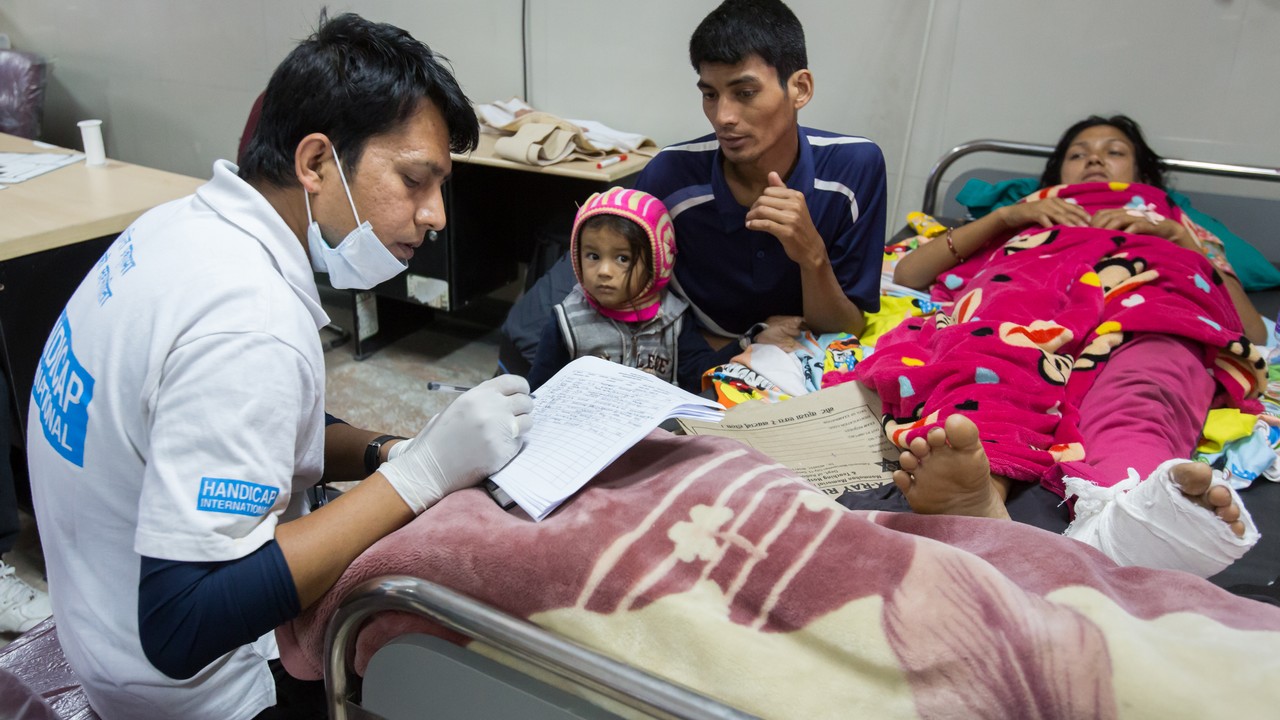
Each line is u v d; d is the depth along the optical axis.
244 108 3.59
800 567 0.73
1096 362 1.35
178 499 0.73
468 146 0.94
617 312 1.55
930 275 2.05
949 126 2.50
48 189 2.13
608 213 1.44
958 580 0.69
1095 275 1.51
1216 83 2.18
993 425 1.16
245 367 0.75
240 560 0.75
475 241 2.85
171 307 0.77
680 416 0.91
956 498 0.93
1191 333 1.38
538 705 0.75
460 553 0.78
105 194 2.11
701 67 1.41
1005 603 0.66
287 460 0.79
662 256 1.49
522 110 2.85
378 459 1.12
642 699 0.66
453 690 0.80
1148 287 1.52
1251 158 2.20
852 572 0.71
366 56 0.83
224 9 3.43
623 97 2.88
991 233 1.95
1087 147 2.17
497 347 3.08
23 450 1.93
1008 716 0.64
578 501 0.83
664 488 0.83
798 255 1.47
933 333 1.47
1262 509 1.24
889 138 2.58
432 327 3.21
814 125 2.66
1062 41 2.29
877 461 1.18
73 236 1.86
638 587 0.74
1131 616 0.66
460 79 3.15
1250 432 1.36
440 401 2.67
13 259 1.79
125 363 0.79
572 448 0.88
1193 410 1.31
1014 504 1.14
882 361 1.33
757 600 0.72
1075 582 0.69
